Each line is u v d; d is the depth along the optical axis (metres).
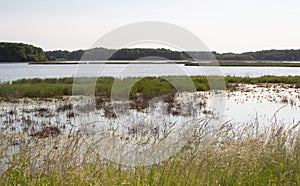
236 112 12.66
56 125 9.80
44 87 18.97
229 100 16.66
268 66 86.00
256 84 27.47
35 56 98.38
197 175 4.09
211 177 4.11
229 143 4.64
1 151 4.93
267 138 5.29
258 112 12.73
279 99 17.03
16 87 18.98
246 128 6.18
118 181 4.00
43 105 14.37
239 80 29.70
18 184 4.04
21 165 4.47
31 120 10.70
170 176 4.08
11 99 15.85
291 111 13.11
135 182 4.02
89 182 3.86
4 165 4.59
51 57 101.06
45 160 4.37
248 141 4.75
